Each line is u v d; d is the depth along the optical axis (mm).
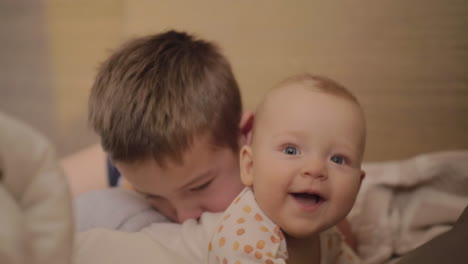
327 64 1886
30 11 2320
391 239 1099
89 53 2223
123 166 807
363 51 1846
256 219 663
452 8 1752
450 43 1760
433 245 624
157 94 795
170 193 813
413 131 1777
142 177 800
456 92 1755
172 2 2055
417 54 1791
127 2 2145
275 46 1943
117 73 837
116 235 713
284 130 654
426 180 1139
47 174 406
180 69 842
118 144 788
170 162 769
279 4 1940
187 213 836
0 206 378
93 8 2211
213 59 918
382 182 1157
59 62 2264
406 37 1801
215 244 664
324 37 1892
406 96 1795
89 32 2223
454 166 1135
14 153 389
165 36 933
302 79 725
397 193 1169
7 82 2277
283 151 652
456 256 584
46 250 399
